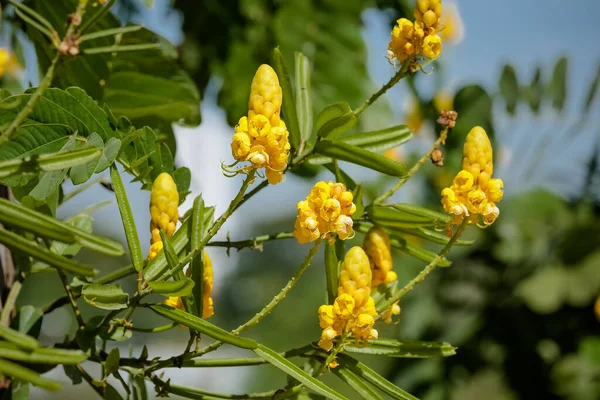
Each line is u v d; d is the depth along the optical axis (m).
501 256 4.21
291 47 3.77
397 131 2.24
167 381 2.11
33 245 1.91
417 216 2.21
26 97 2.06
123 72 2.56
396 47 2.15
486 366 4.11
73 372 2.11
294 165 2.22
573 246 4.02
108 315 2.10
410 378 4.11
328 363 2.07
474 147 2.09
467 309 4.21
